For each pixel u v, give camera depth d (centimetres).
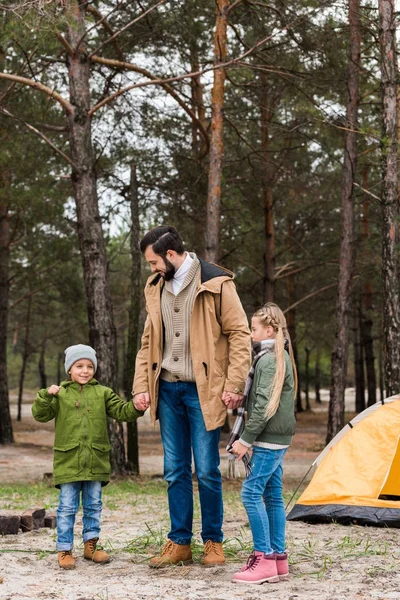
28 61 1323
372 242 2297
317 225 2648
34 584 469
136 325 1535
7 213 2384
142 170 1808
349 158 1734
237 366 508
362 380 3288
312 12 1466
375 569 511
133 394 536
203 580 485
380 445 773
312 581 480
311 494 760
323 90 1675
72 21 1136
